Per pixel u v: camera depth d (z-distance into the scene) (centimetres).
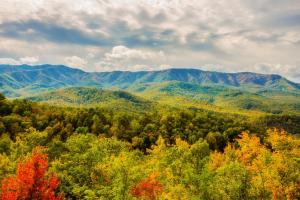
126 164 3972
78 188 4259
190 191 3519
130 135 13012
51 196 3609
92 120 13288
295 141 6022
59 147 6141
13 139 10406
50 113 13625
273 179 3747
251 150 6900
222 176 3275
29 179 3512
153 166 6006
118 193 3709
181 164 4506
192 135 13200
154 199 4109
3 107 12950
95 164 4741
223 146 13062
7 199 3347
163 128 13700
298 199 3700
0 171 4675
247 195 3050
